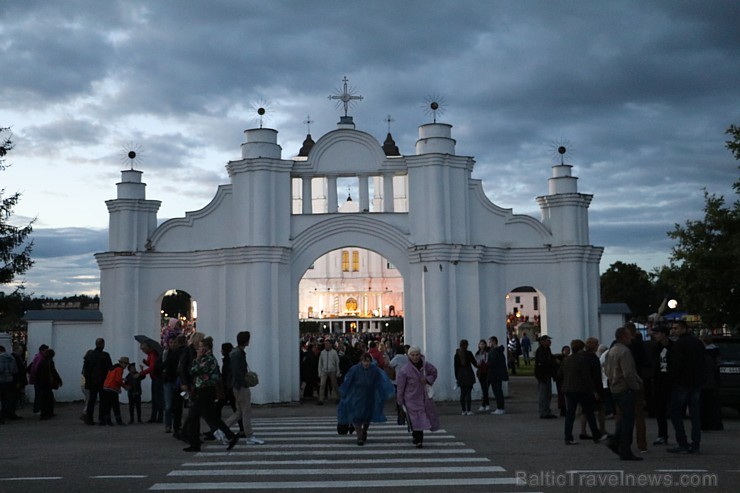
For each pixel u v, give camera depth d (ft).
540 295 101.04
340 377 98.37
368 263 315.99
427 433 61.16
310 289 315.17
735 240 99.30
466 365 77.56
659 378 54.60
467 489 37.35
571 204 99.55
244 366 55.67
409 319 96.07
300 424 69.82
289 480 40.37
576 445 53.21
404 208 144.66
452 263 94.58
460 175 97.91
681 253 105.09
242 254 93.86
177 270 98.68
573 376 53.88
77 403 97.35
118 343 96.78
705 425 60.90
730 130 104.47
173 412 60.90
